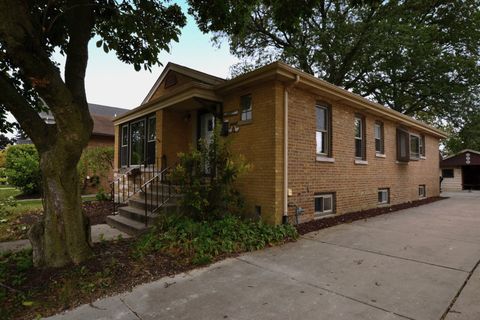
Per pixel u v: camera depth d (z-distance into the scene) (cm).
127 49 577
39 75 331
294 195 659
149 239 501
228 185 620
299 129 678
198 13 561
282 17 543
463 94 1686
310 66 1816
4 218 793
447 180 2311
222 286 347
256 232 554
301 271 393
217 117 764
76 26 411
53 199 395
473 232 616
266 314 279
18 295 323
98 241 557
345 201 824
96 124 1952
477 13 1581
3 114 547
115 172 1205
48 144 396
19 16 305
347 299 308
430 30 1507
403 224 704
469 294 315
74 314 286
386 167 1041
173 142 907
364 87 1947
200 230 517
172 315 280
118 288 343
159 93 1088
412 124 1175
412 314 274
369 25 1488
